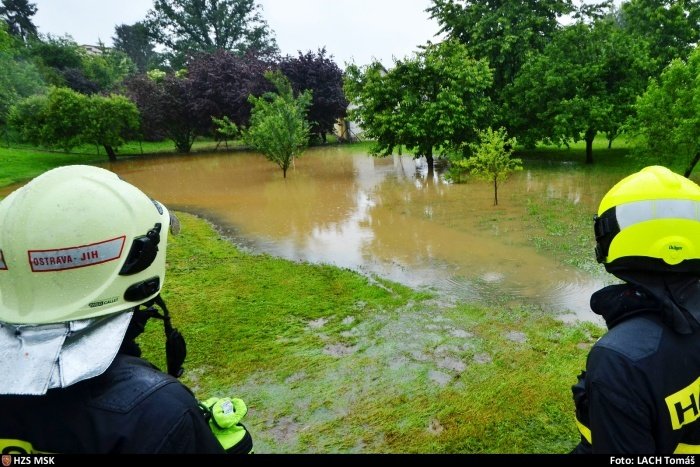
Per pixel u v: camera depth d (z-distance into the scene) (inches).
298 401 150.0
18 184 676.7
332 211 450.6
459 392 148.7
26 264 42.6
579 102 564.1
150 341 191.0
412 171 685.9
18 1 2030.0
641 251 50.4
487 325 194.5
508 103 665.0
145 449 39.9
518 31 704.4
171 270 288.5
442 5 768.3
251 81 1095.6
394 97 586.2
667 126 386.3
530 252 291.1
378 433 132.4
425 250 310.2
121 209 47.2
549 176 555.2
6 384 39.5
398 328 196.5
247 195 561.3
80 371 40.1
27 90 1016.9
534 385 148.6
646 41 581.6
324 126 1204.5
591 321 195.3
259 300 233.6
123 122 960.3
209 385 161.2
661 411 46.8
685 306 49.6
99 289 44.1
